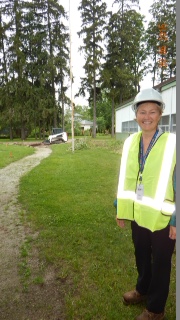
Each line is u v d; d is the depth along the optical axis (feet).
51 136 86.48
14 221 14.32
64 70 107.65
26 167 33.99
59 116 114.73
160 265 6.37
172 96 39.91
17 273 9.34
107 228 12.76
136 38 106.63
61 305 7.68
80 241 11.43
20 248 11.18
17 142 97.86
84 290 8.20
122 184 6.72
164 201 5.85
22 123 111.96
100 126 191.62
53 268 9.53
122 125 82.99
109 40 103.81
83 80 106.22
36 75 109.50
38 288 8.46
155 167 5.97
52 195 18.90
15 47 105.09
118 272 9.05
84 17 99.55
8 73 108.06
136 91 110.73
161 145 5.96
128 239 11.57
